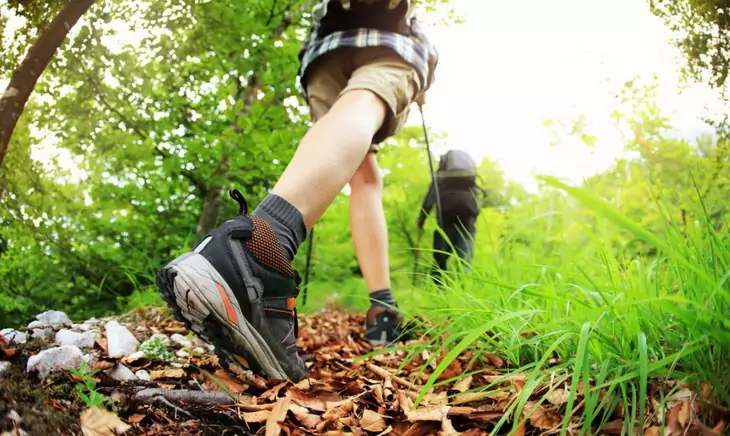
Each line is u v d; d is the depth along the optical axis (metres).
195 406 1.09
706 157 1.55
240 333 1.20
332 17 1.74
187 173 3.43
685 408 0.86
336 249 4.66
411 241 4.98
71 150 2.26
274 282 1.26
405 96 1.64
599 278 1.57
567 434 0.96
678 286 1.14
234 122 3.41
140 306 2.35
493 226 3.74
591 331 0.99
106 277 2.96
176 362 1.47
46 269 2.68
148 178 3.29
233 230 1.22
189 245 3.37
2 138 0.96
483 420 1.08
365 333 2.16
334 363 1.69
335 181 1.36
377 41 1.62
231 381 1.30
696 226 1.18
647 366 0.87
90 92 1.64
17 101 0.98
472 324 1.59
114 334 1.60
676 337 0.98
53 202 1.79
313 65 1.84
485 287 1.92
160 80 2.43
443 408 1.10
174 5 1.65
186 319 1.21
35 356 1.11
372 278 2.15
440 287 2.02
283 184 1.33
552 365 1.32
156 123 2.87
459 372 1.48
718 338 0.81
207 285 1.15
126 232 3.37
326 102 1.88
